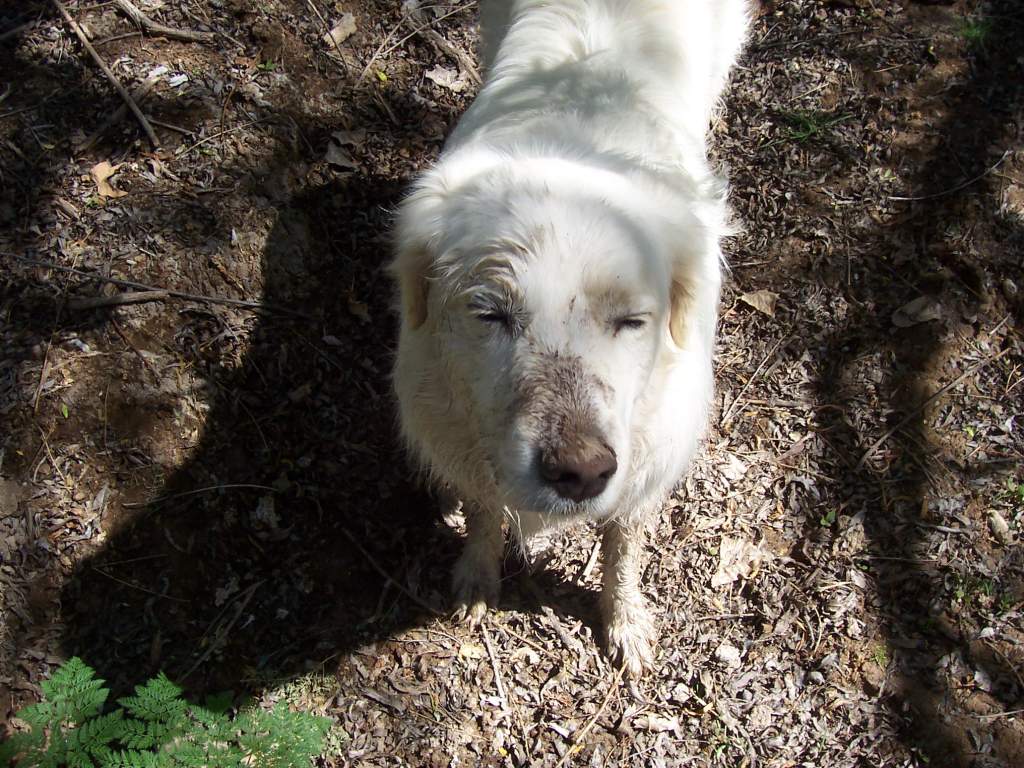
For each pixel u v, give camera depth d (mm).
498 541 985
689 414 868
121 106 1123
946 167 1276
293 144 1175
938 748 924
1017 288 1186
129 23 1183
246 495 993
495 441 721
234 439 1013
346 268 1149
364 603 983
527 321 698
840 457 1101
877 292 1199
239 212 1104
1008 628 986
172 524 958
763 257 1237
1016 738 925
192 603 938
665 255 776
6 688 857
